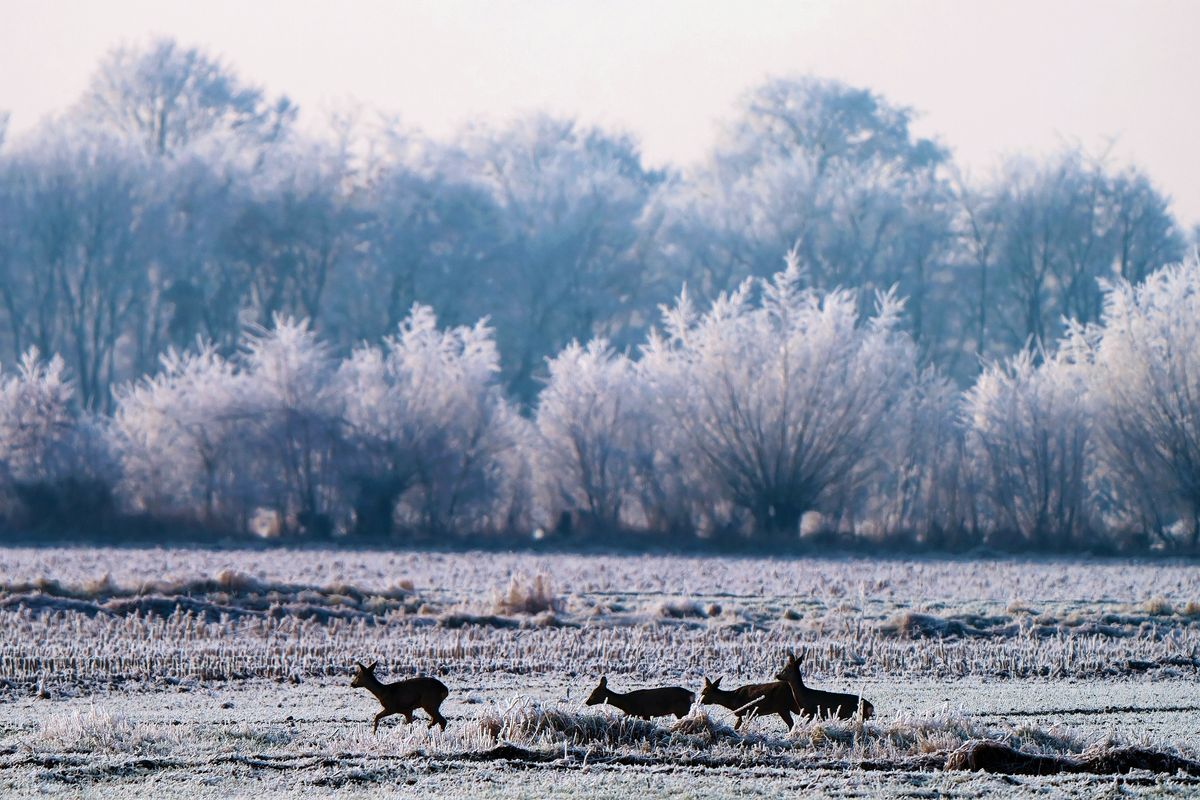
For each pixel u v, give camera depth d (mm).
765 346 144500
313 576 93312
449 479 144500
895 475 150250
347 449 143500
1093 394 143250
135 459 144500
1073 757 33219
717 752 34000
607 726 35562
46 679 48594
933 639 60969
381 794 29969
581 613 69562
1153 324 142500
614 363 154375
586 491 147500
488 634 61594
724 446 143750
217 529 140000
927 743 34469
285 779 31469
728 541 137375
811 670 52469
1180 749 35125
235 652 54469
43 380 147750
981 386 146750
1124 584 94188
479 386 148625
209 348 153875
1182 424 137875
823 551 134375
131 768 32469
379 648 56500
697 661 53844
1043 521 140000
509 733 35500
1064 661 54219
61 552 116438
